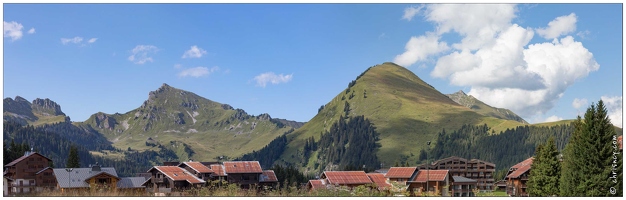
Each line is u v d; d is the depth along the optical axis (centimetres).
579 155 6316
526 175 11294
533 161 9394
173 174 10356
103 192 4134
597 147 6159
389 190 4197
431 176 11812
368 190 3897
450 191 11888
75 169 10712
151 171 10688
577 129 6931
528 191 9294
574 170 6316
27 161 11581
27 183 11394
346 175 11088
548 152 8050
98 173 10388
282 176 16800
